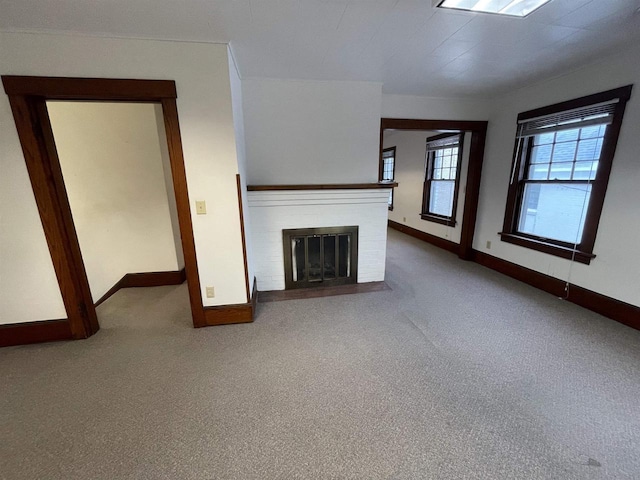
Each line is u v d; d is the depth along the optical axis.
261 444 1.42
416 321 2.57
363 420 1.55
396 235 6.23
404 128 3.71
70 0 1.50
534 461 1.32
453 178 4.88
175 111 2.07
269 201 3.06
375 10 1.67
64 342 2.29
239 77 2.77
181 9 1.61
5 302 2.18
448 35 2.00
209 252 2.39
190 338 2.34
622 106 2.36
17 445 1.42
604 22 1.84
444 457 1.34
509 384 1.79
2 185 1.99
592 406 1.62
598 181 2.59
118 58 1.93
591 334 2.32
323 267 3.35
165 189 3.28
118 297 3.15
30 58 1.84
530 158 3.37
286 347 2.21
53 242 2.14
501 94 3.57
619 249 2.47
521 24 1.85
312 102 3.05
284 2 1.56
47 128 2.05
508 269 3.67
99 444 1.42
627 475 1.25
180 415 1.59
